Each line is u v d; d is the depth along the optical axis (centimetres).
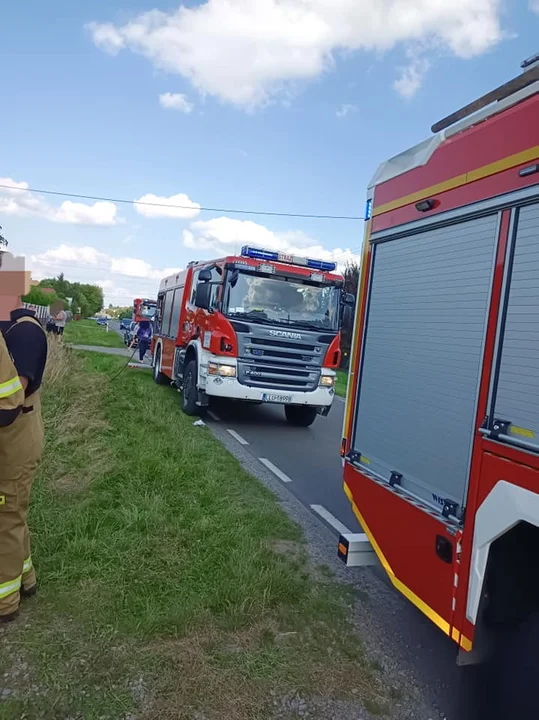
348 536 381
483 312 265
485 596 254
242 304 963
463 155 290
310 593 393
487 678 270
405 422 327
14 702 261
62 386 994
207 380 958
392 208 356
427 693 301
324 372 1008
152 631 321
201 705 272
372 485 358
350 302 1033
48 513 460
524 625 248
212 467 660
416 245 329
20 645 299
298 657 318
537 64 246
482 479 256
